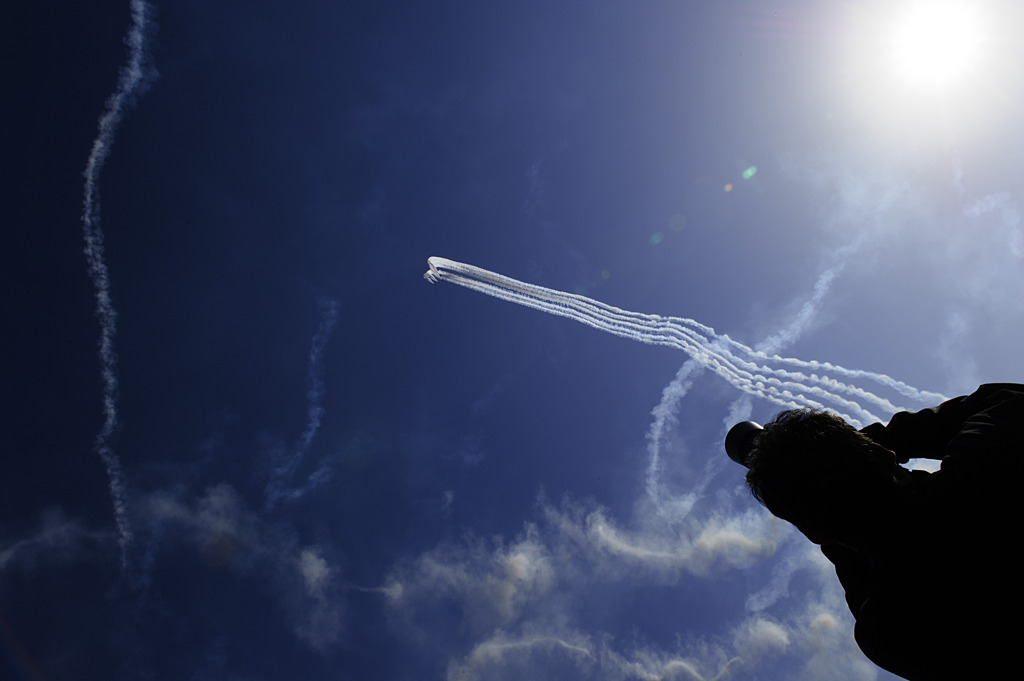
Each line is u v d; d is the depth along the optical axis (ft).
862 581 7.02
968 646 5.57
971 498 5.85
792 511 6.68
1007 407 6.54
